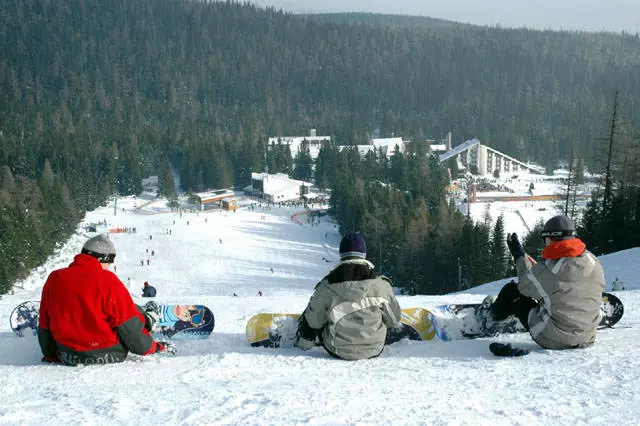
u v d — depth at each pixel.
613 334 4.76
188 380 3.50
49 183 101.25
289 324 4.96
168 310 5.37
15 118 198.38
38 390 3.25
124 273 61.62
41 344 4.17
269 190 130.75
